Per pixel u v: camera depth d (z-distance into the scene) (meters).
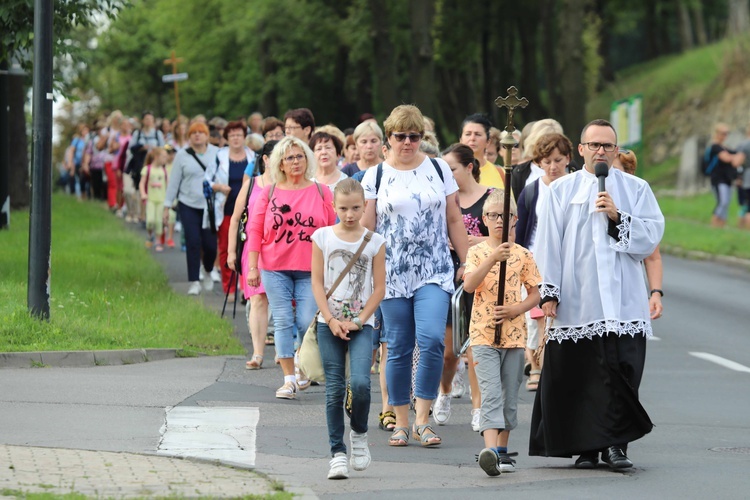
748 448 23.97
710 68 128.88
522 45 124.06
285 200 28.47
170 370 31.20
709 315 46.31
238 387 29.23
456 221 24.47
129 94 178.75
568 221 21.91
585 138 21.95
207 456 21.81
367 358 20.83
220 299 45.34
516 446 24.45
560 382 21.72
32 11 44.88
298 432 24.50
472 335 21.78
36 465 20.08
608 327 21.45
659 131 124.69
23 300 36.41
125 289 43.62
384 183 23.88
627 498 19.31
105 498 17.70
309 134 34.31
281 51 123.56
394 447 23.75
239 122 43.34
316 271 21.02
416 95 85.19
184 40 142.12
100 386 28.39
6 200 57.16
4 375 29.44
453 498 19.16
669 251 70.94
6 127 57.16
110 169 82.75
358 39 114.69
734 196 92.62
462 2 122.88
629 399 21.42
